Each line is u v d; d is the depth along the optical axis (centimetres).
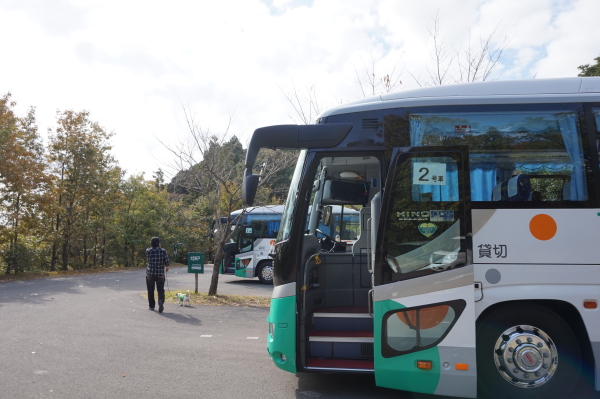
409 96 521
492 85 516
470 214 481
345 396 519
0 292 1516
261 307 1161
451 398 517
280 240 548
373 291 494
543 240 470
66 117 2831
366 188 690
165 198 3516
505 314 477
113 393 511
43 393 506
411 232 488
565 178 483
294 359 505
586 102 496
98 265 3541
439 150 496
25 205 2259
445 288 473
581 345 472
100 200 2980
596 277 461
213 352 706
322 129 511
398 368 478
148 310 1108
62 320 966
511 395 474
